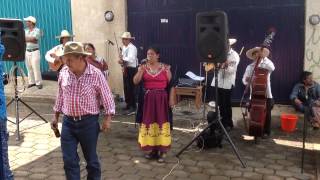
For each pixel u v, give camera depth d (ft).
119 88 31.63
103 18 31.42
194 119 26.07
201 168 18.44
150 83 19.08
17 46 22.07
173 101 19.36
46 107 29.68
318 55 26.81
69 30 33.81
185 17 29.68
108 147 21.20
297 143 21.70
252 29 28.09
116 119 26.45
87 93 14.10
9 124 25.26
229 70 22.86
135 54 28.25
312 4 26.45
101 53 31.81
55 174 17.75
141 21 30.83
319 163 18.85
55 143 21.74
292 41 27.27
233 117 26.63
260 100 21.43
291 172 17.94
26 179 17.21
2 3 35.19
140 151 20.62
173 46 30.30
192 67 29.99
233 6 28.30
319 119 23.77
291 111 27.07
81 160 19.13
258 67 21.99
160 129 19.02
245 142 21.86
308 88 25.45
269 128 22.59
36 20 34.40
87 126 14.29
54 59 22.79
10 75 33.22
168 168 18.47
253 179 17.28
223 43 18.54
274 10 27.43
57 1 33.68
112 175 17.67
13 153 20.26
